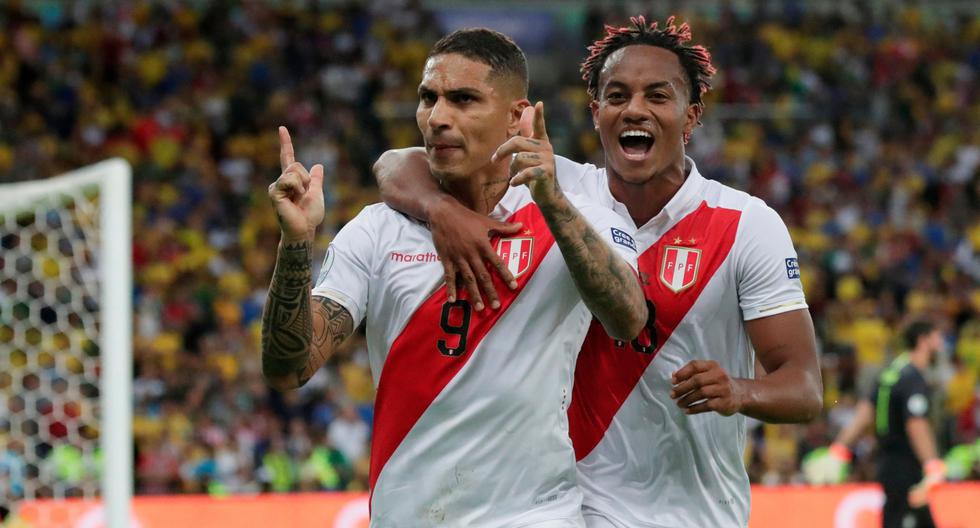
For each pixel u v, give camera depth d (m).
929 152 57.31
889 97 60.72
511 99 10.30
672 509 11.54
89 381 18.34
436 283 10.32
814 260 48.38
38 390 18.78
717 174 54.00
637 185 11.46
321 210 9.55
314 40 59.62
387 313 10.46
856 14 65.62
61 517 19.28
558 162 12.11
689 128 11.70
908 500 24.52
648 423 11.49
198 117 54.09
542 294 10.24
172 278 43.59
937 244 51.66
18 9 56.75
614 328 9.91
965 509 26.91
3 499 18.00
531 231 10.38
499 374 10.07
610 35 11.55
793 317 11.23
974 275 49.56
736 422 11.66
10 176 48.94
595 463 11.59
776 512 26.16
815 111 59.06
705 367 9.88
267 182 51.28
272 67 57.66
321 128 54.81
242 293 43.50
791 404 10.62
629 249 10.61
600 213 10.73
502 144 10.15
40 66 55.09
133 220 47.06
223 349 38.78
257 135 54.03
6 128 51.50
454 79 10.09
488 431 10.05
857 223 52.19
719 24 62.66
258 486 32.00
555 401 10.22
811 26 64.19
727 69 60.44
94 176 13.58
